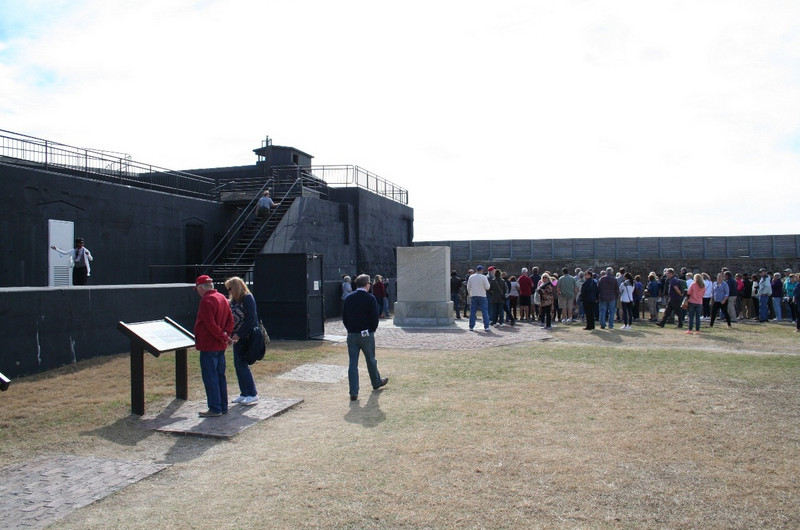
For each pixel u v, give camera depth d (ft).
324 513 14.74
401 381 31.22
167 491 16.43
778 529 13.69
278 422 23.68
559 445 19.89
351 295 27.91
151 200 67.62
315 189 91.45
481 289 55.72
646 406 25.20
